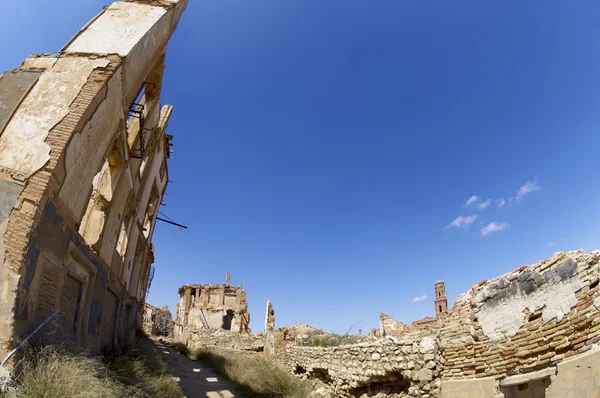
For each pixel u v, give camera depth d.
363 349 12.31
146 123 15.58
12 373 5.71
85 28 9.84
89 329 10.51
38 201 6.86
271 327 25.50
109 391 6.63
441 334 9.03
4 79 8.32
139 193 16.94
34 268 6.78
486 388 7.44
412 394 9.78
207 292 48.31
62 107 8.04
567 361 5.71
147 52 11.02
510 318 7.20
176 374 17.25
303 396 14.32
